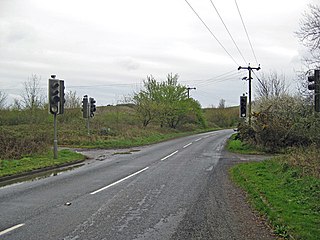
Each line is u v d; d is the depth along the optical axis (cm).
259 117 2814
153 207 973
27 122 4300
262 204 953
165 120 6016
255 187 1209
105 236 710
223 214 895
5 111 4356
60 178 1529
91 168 1884
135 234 725
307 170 1323
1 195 1147
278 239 694
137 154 2678
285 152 2481
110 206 983
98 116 5272
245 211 927
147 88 6019
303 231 702
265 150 2734
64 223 805
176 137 4994
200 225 794
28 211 921
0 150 2047
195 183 1382
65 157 2233
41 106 4653
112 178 1519
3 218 848
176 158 2353
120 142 3519
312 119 2172
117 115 5300
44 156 2209
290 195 1055
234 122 9475
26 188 1280
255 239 695
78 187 1296
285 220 783
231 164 2025
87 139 3481
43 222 812
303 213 841
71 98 5200
